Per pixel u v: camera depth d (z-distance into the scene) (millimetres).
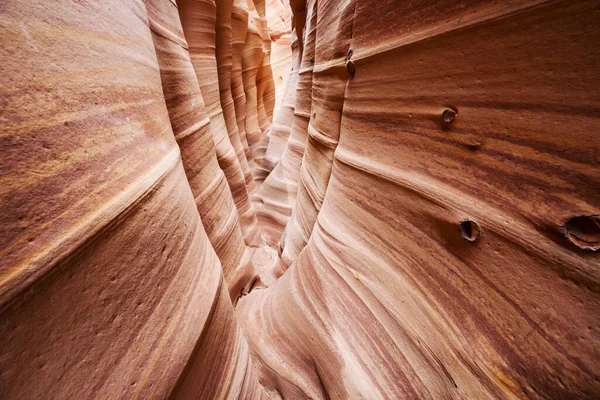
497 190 1137
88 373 793
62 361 728
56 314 722
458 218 1287
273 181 7332
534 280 1030
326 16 3068
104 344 853
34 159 704
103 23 1101
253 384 2010
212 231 3244
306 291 2533
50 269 707
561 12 877
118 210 943
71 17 905
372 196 1921
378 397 1667
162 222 1219
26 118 695
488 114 1149
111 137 990
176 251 1294
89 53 958
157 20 2514
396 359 1625
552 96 942
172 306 1182
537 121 992
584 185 881
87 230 815
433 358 1423
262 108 14625
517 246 1074
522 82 1019
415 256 1567
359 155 2064
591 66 842
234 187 5816
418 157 1522
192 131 2904
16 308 628
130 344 945
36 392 659
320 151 3312
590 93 854
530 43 973
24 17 731
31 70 724
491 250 1167
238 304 3873
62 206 760
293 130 6383
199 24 5309
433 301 1444
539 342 1019
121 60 1174
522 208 1052
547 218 973
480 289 1223
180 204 1441
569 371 934
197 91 3256
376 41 1762
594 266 868
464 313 1288
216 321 1557
